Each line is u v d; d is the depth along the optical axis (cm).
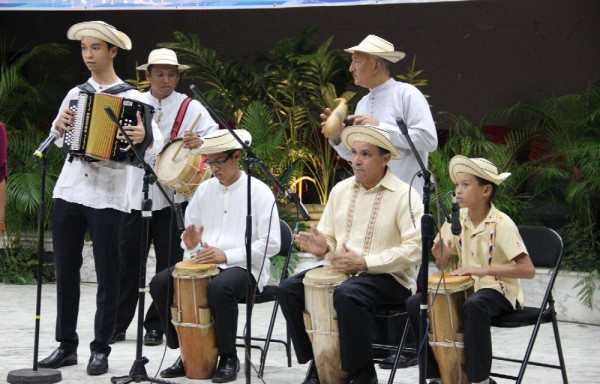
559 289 1378
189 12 1977
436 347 888
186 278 978
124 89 1038
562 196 1510
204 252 998
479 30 1819
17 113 1808
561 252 921
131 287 1195
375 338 1073
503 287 903
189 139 1110
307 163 1698
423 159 1075
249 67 1772
